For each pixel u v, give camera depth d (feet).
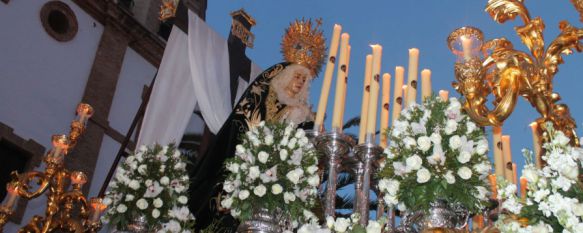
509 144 14.66
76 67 47.19
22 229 18.84
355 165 14.08
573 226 8.09
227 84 30.78
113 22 50.65
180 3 32.60
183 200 17.15
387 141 14.49
